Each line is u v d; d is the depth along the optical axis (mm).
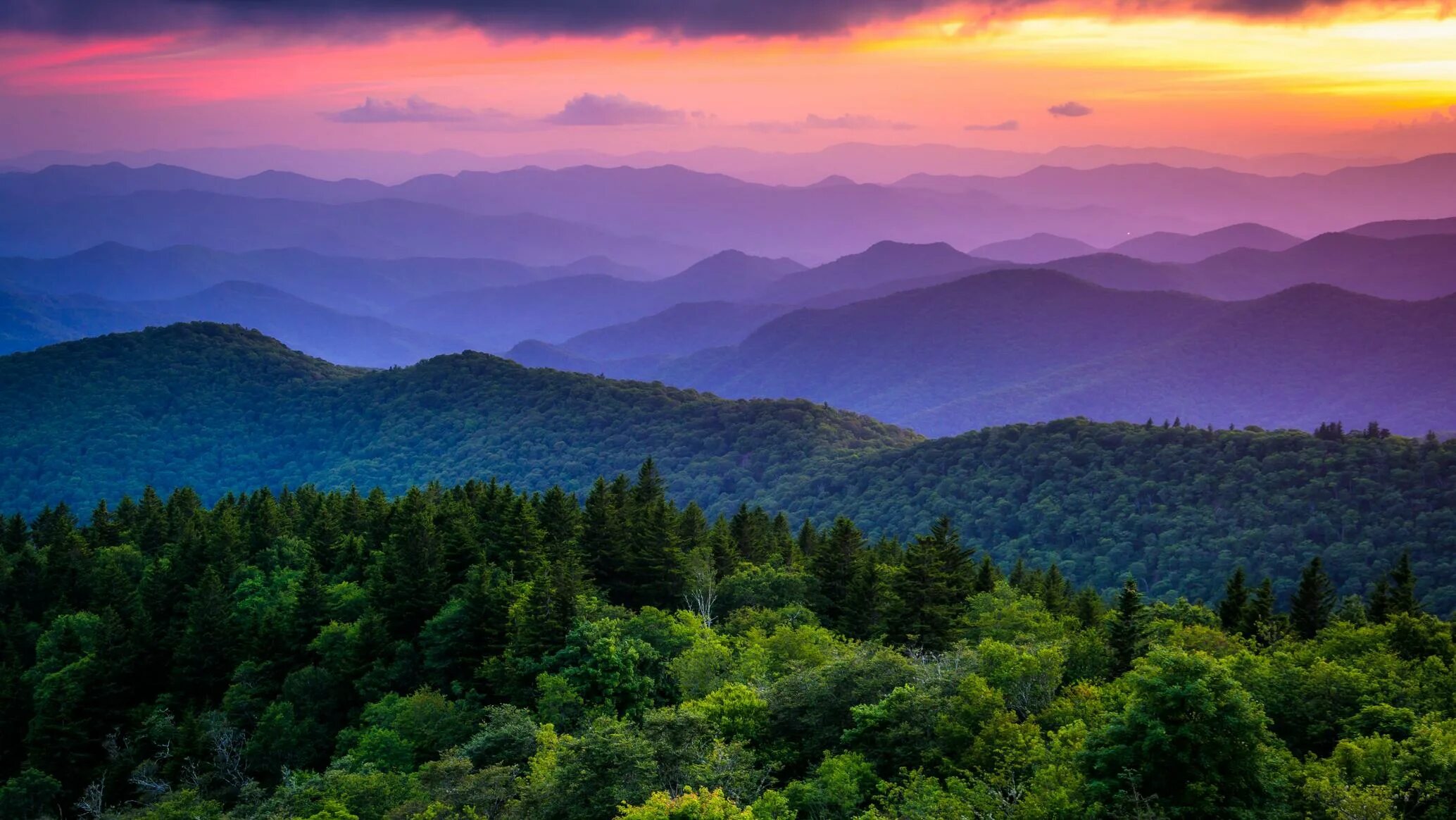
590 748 43844
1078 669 60469
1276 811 37094
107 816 59531
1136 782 37062
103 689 74438
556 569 76062
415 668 75125
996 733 44469
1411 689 51188
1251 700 43344
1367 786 37500
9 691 73688
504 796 47031
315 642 76562
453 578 89312
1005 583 88438
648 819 37375
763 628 75312
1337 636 65938
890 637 74500
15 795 64375
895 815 40188
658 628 70750
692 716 47281
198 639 78312
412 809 46562
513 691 67438
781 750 51094
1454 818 37969
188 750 65562
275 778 65312
